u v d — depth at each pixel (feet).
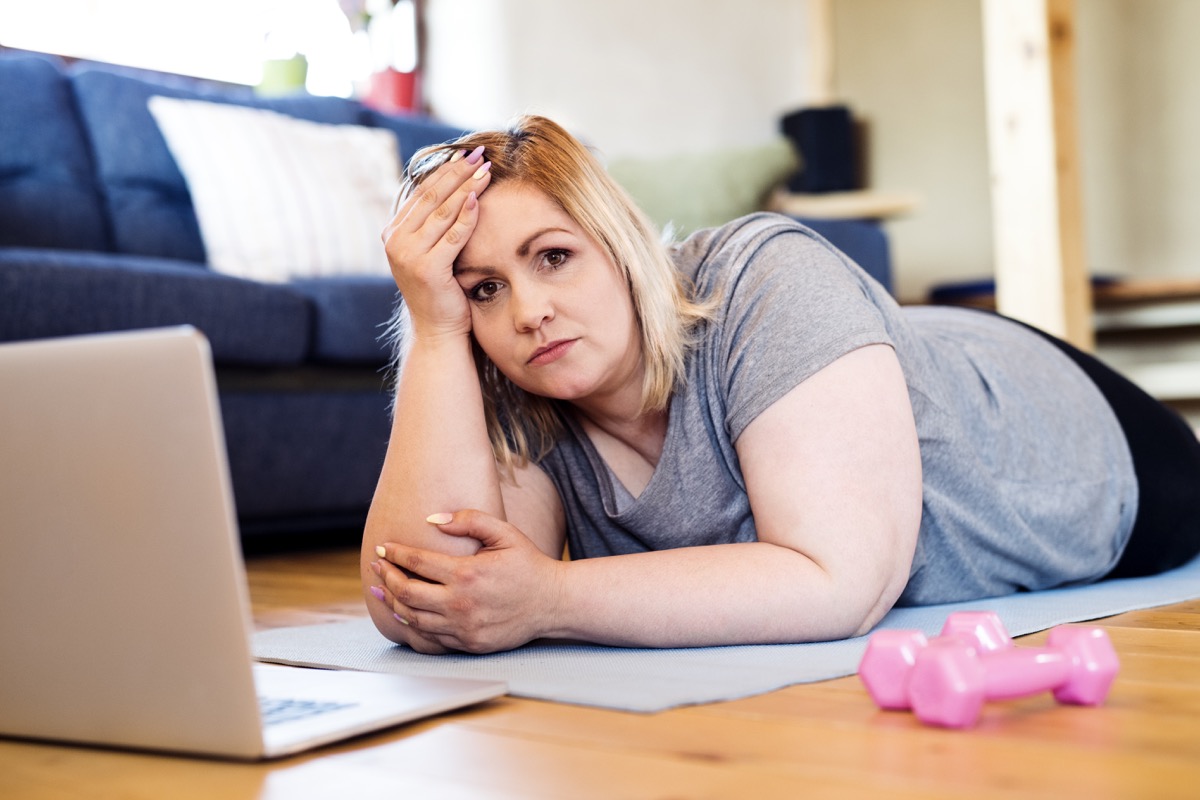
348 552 8.68
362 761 2.59
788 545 3.63
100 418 2.60
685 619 3.59
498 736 2.75
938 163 18.22
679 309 3.92
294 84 13.51
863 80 18.54
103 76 10.52
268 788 2.42
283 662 3.96
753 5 17.93
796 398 3.68
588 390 3.78
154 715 2.71
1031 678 2.75
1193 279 15.35
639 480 4.29
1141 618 4.22
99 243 10.07
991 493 4.47
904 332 4.34
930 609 4.49
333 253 10.44
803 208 15.34
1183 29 16.55
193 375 2.47
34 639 2.88
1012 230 9.96
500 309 3.79
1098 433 5.16
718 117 17.67
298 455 8.73
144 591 2.65
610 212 3.72
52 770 2.68
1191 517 5.36
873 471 3.64
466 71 16.44
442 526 3.76
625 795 2.25
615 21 17.03
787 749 2.53
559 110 16.76
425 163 3.94
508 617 3.66
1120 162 17.01
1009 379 4.91
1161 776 2.24
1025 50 9.78
